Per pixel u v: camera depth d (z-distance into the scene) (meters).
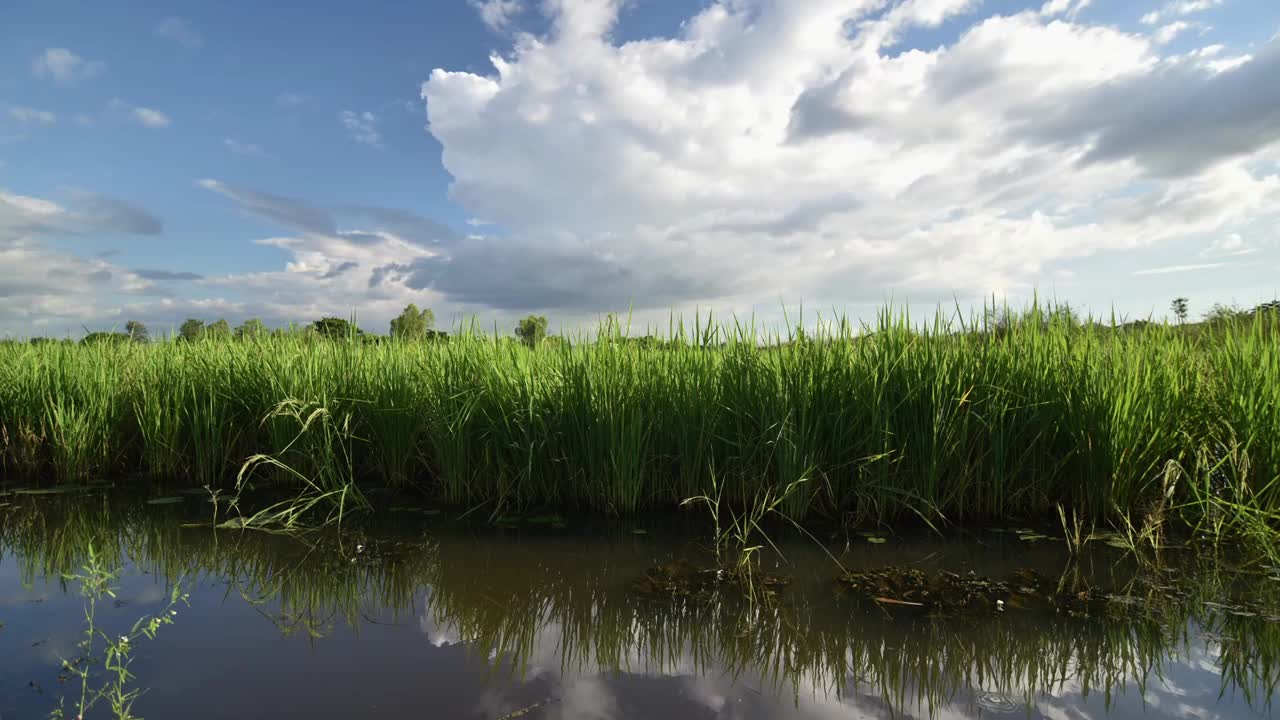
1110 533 4.23
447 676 2.54
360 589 3.52
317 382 5.88
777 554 4.02
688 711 2.29
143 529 4.62
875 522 4.68
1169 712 2.29
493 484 5.48
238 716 2.21
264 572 3.79
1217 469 4.39
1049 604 3.22
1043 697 2.42
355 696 2.36
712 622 3.09
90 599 3.37
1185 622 3.01
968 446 4.76
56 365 6.70
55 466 6.12
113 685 2.43
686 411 5.02
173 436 6.13
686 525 4.67
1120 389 4.38
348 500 5.32
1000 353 4.93
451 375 5.50
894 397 4.79
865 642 2.87
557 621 3.11
